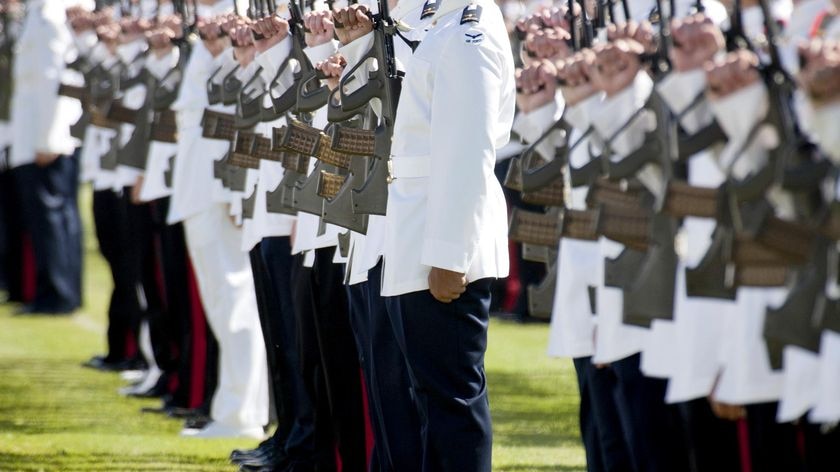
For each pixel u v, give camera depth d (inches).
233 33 1152.2
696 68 692.7
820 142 613.6
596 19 947.3
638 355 780.0
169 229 1397.6
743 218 661.9
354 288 928.9
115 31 1571.1
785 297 653.9
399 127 828.6
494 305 2096.5
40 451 1269.7
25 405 1521.9
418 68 813.9
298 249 1035.9
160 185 1370.6
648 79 772.0
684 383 692.1
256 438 1309.1
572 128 864.3
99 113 1571.1
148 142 1446.9
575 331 853.2
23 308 2234.3
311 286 1021.8
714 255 676.7
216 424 1315.2
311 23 1004.6
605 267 778.2
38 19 2007.9
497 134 813.2
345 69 911.7
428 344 809.5
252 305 1299.2
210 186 1264.8
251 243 1156.5
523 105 918.4
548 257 922.1
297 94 990.4
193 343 1407.5
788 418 648.4
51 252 2201.0
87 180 1728.6
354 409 1022.4
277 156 1120.8
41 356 1871.3
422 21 865.5
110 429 1375.5
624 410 791.1
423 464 822.5
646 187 752.3
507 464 1176.2
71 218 2219.5
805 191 635.5
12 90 2191.2
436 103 792.3
